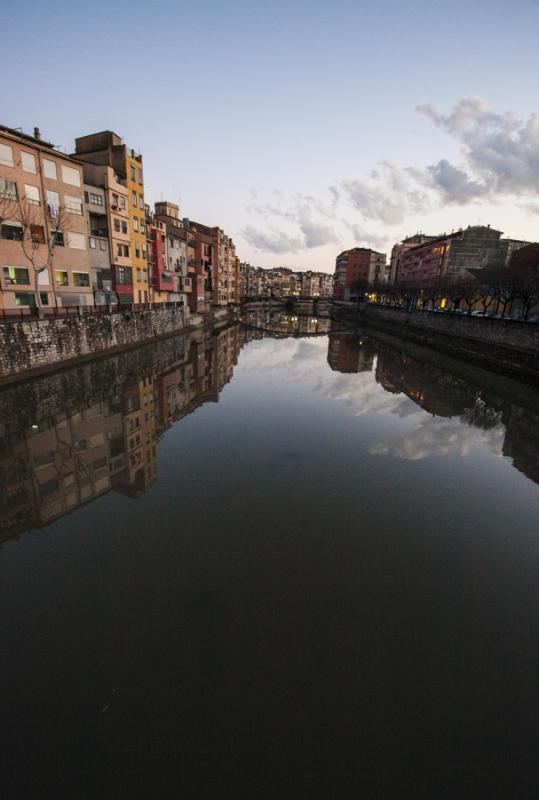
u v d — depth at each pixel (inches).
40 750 200.1
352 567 362.3
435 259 3523.6
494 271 2262.6
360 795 182.4
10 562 359.9
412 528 435.8
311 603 312.5
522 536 430.3
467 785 188.7
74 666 249.4
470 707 229.9
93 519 434.3
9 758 196.4
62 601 309.3
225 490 508.4
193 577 340.2
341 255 6343.5
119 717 217.2
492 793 185.6
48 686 235.3
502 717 224.4
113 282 1646.2
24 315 1144.2
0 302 1141.1
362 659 260.8
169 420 808.3
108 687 235.1
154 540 395.2
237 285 4653.1
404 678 247.6
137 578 337.4
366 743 207.0
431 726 217.5
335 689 237.9
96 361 1295.5
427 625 295.0
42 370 1040.8
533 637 288.4
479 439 741.9
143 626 284.0
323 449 665.0
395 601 319.6
